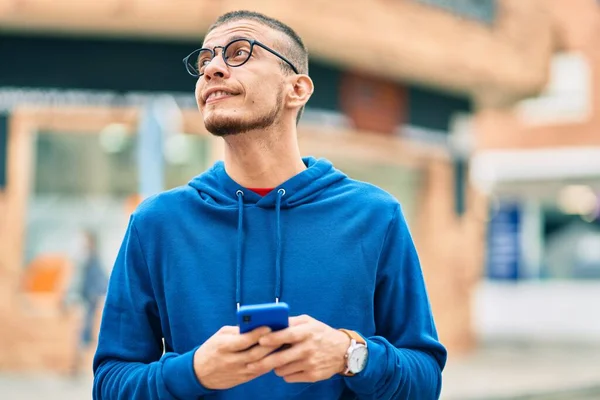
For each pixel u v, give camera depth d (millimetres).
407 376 1729
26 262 8953
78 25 8312
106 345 1819
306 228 1812
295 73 1862
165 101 8648
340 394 1775
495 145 18266
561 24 15055
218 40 1841
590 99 17000
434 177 11203
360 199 1867
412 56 9281
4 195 8914
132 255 1851
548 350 11789
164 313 1821
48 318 8867
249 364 1525
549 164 17766
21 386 7695
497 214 18125
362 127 9852
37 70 8734
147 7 7875
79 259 8945
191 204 1858
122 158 8914
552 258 18016
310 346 1543
